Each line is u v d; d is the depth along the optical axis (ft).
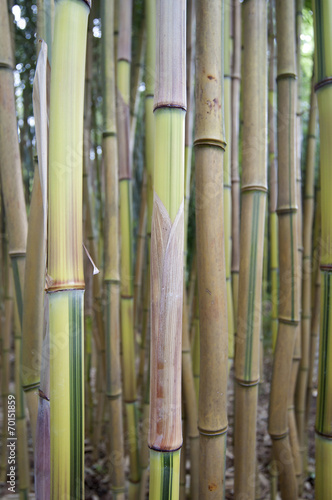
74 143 1.03
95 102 3.39
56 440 1.11
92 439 3.69
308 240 2.96
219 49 1.26
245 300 1.65
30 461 3.58
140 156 4.10
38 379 1.48
